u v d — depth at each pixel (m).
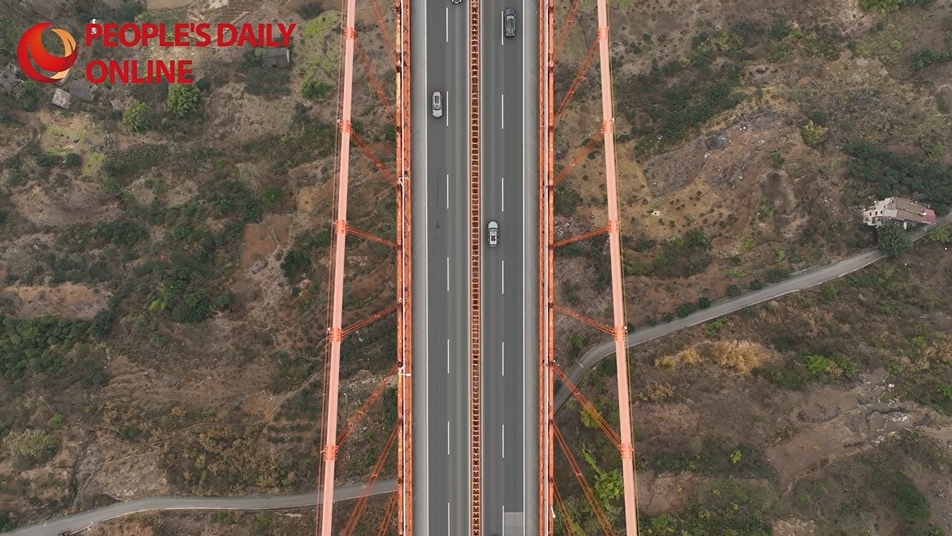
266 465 65.44
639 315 70.81
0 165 75.19
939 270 66.62
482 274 58.19
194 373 70.31
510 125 58.41
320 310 74.12
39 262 73.88
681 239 72.25
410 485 56.69
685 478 59.44
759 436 60.88
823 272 68.75
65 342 69.38
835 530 54.31
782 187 70.06
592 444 64.06
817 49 73.75
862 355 62.66
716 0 76.12
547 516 55.88
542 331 57.25
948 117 68.69
